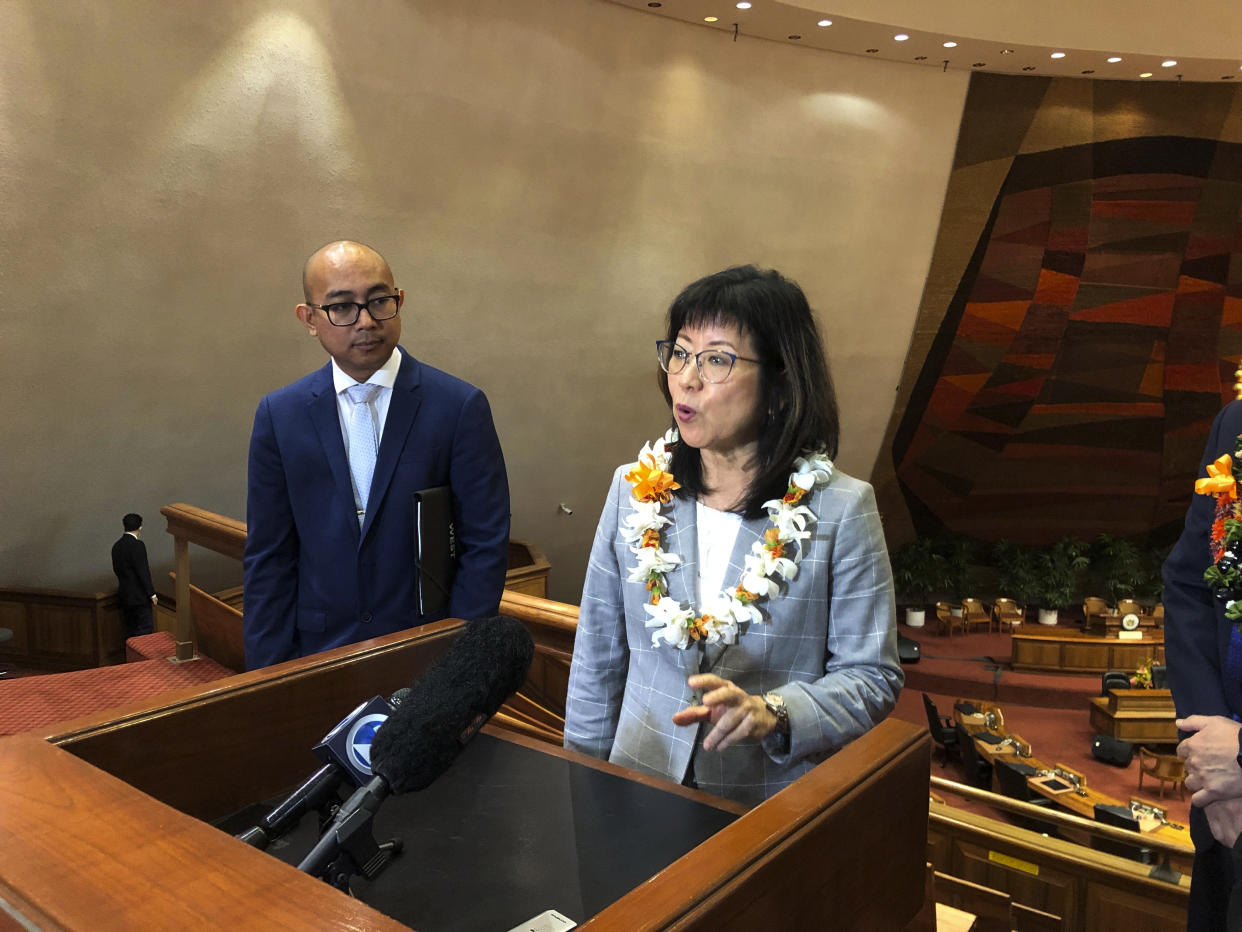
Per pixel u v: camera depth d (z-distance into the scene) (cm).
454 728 77
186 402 768
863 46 1078
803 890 72
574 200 963
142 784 92
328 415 237
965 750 1076
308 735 105
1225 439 169
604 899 79
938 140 1203
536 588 1023
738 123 1059
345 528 236
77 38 609
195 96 673
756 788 142
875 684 136
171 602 683
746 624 143
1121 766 1153
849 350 1333
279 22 701
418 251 871
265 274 762
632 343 1096
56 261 652
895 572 1636
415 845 87
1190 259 1328
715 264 1120
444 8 793
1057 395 1455
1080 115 1214
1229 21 1090
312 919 52
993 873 461
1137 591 1634
